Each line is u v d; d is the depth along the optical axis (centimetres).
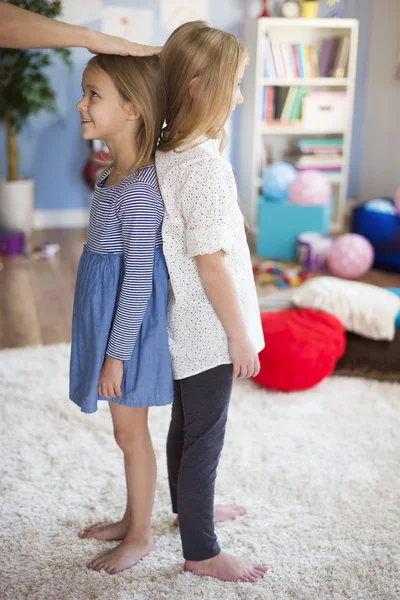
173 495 162
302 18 436
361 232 401
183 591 143
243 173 483
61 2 436
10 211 442
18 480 184
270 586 145
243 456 197
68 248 431
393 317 259
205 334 130
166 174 125
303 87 454
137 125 127
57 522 168
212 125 126
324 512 172
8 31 119
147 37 461
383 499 177
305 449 201
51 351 271
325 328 246
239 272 132
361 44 494
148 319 130
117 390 131
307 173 411
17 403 227
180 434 154
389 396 236
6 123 427
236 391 239
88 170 461
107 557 153
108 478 186
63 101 463
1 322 307
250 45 451
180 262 128
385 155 494
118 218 125
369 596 143
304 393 238
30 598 142
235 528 165
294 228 407
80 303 134
